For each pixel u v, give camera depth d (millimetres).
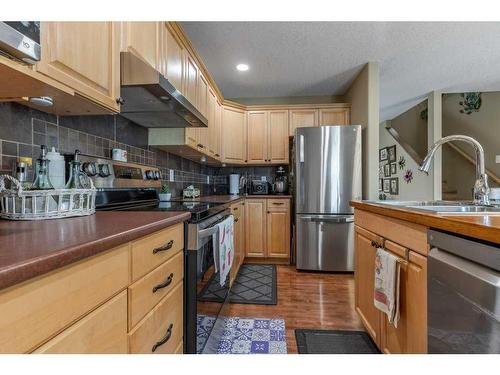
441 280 874
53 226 798
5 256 456
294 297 2324
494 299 655
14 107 1043
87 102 1070
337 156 2975
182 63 2012
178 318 1134
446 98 4523
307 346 1601
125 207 1617
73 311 536
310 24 2193
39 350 460
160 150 2400
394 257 1195
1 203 958
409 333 1107
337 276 2883
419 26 2230
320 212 3002
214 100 3076
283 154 3594
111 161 1586
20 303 429
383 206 1356
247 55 2709
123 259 717
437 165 3865
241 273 2953
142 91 1392
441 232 898
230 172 4047
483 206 1375
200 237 1285
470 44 2523
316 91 3701
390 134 5844
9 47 607
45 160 1034
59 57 861
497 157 4082
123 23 1266
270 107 3619
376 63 2859
